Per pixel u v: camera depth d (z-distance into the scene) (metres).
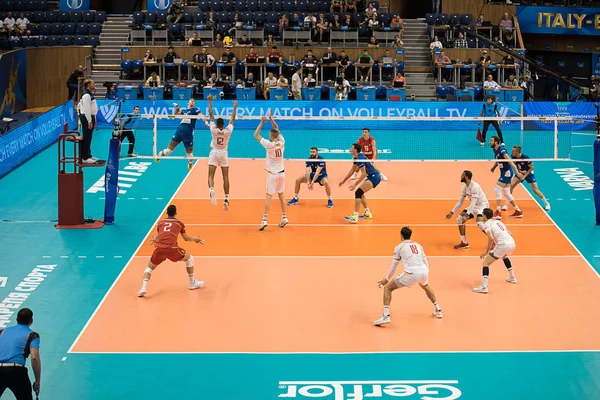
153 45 35.53
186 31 35.56
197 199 21.36
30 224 19.05
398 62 34.41
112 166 18.97
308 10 37.62
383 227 18.95
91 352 12.27
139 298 14.46
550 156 26.70
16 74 31.48
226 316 13.68
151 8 37.56
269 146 18.25
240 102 30.80
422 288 14.62
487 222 14.81
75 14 37.41
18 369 9.79
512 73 34.97
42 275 15.66
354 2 37.44
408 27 37.38
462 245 17.34
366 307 14.09
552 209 20.58
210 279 15.45
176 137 21.25
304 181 20.78
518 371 11.70
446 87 33.66
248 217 19.70
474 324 13.35
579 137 30.06
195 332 13.02
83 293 14.72
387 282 13.30
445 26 35.91
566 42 38.56
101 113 30.48
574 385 11.30
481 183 23.22
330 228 18.86
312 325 13.30
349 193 22.05
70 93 31.94
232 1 37.78
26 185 22.62
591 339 12.78
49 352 12.25
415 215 19.97
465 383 11.34
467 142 28.92
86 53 34.97
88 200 21.22
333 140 29.19
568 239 18.06
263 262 16.45
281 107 30.89
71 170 24.41
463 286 15.12
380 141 28.89
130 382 11.33
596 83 33.84
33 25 36.66
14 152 24.50
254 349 12.39
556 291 14.89
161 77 34.00
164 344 12.58
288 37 35.31
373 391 11.10
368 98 32.62
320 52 34.91
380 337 12.83
